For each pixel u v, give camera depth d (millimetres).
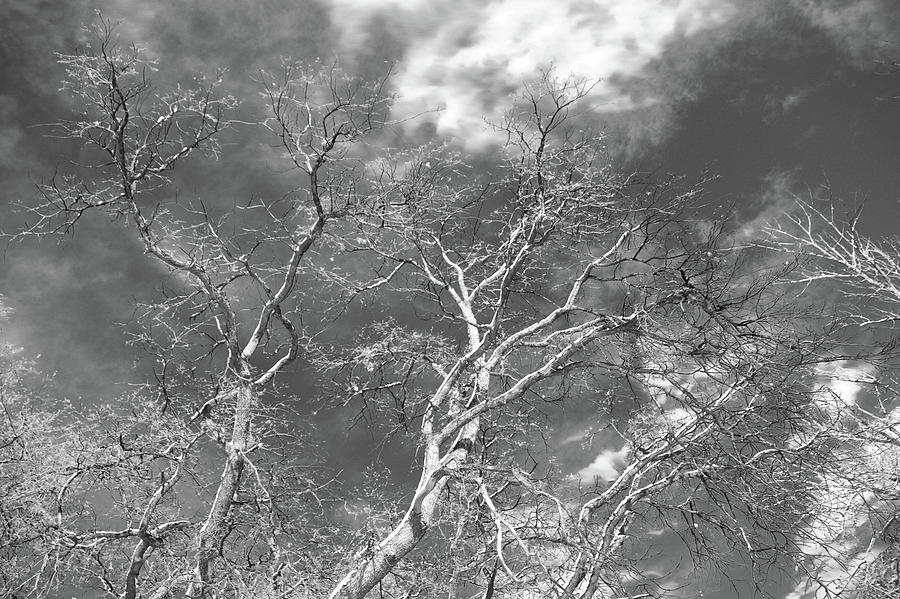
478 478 12352
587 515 13977
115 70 13312
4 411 13383
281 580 12422
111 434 13492
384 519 14055
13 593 12320
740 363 13211
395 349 14961
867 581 14125
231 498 12828
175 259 13578
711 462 14031
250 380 13789
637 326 13219
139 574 14617
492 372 15023
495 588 13586
